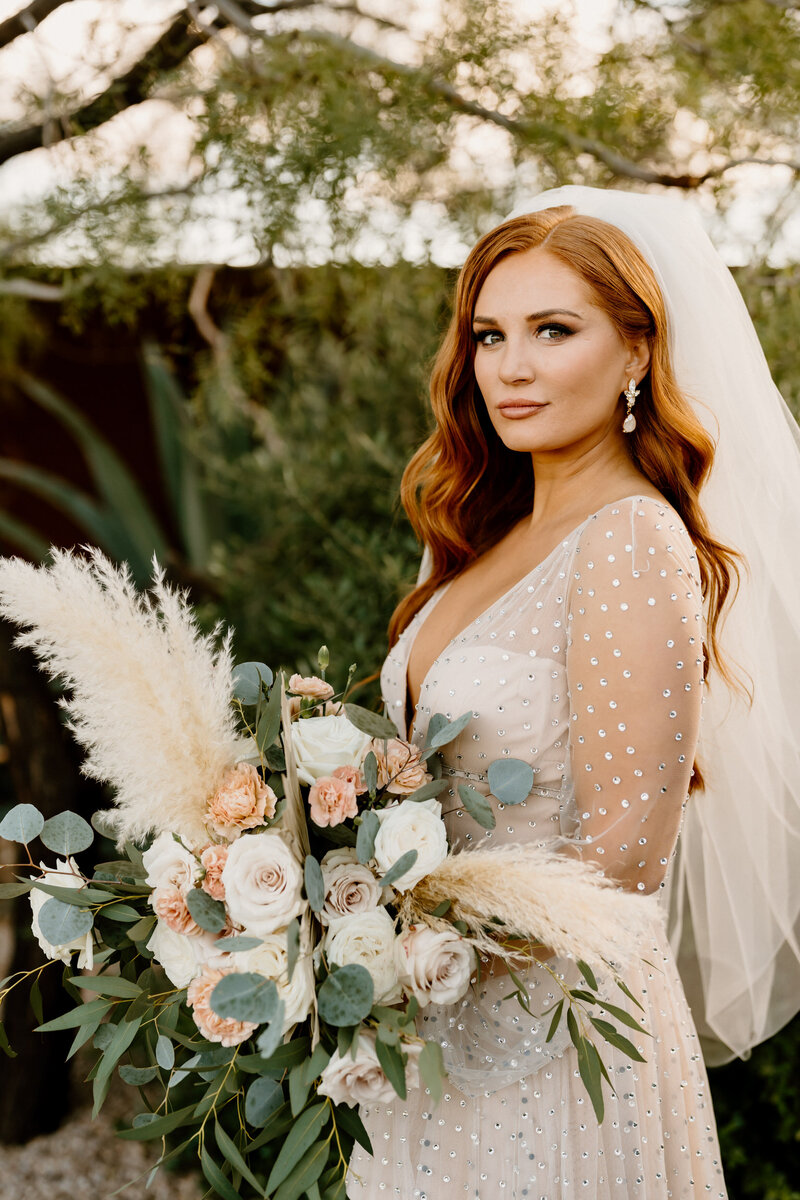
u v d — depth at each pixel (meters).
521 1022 1.31
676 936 1.93
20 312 3.27
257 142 2.27
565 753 1.31
